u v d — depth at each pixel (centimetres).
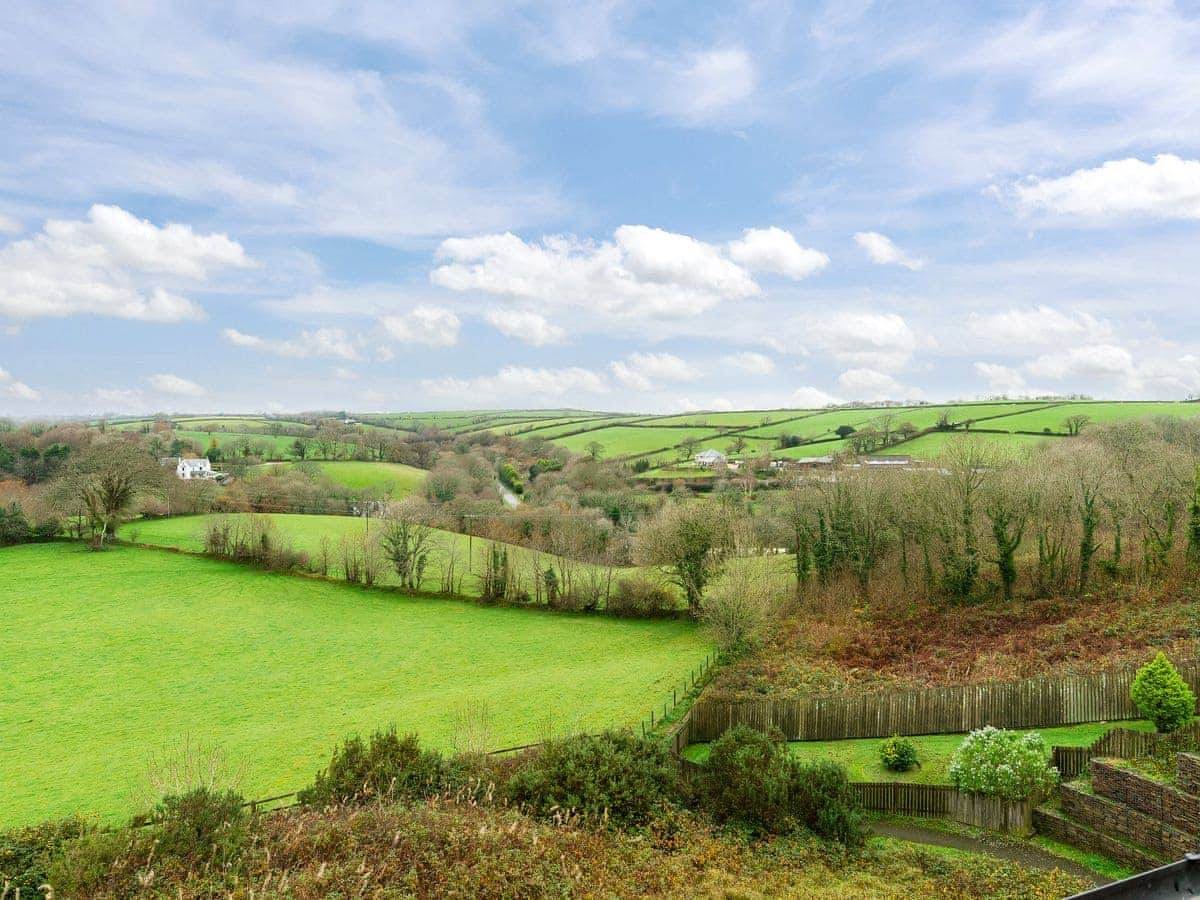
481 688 4741
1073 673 3133
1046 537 5003
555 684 4678
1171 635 3369
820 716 3145
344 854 1622
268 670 5228
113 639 5722
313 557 7738
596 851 1788
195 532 8669
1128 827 1933
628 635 5950
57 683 4897
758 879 1739
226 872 1531
